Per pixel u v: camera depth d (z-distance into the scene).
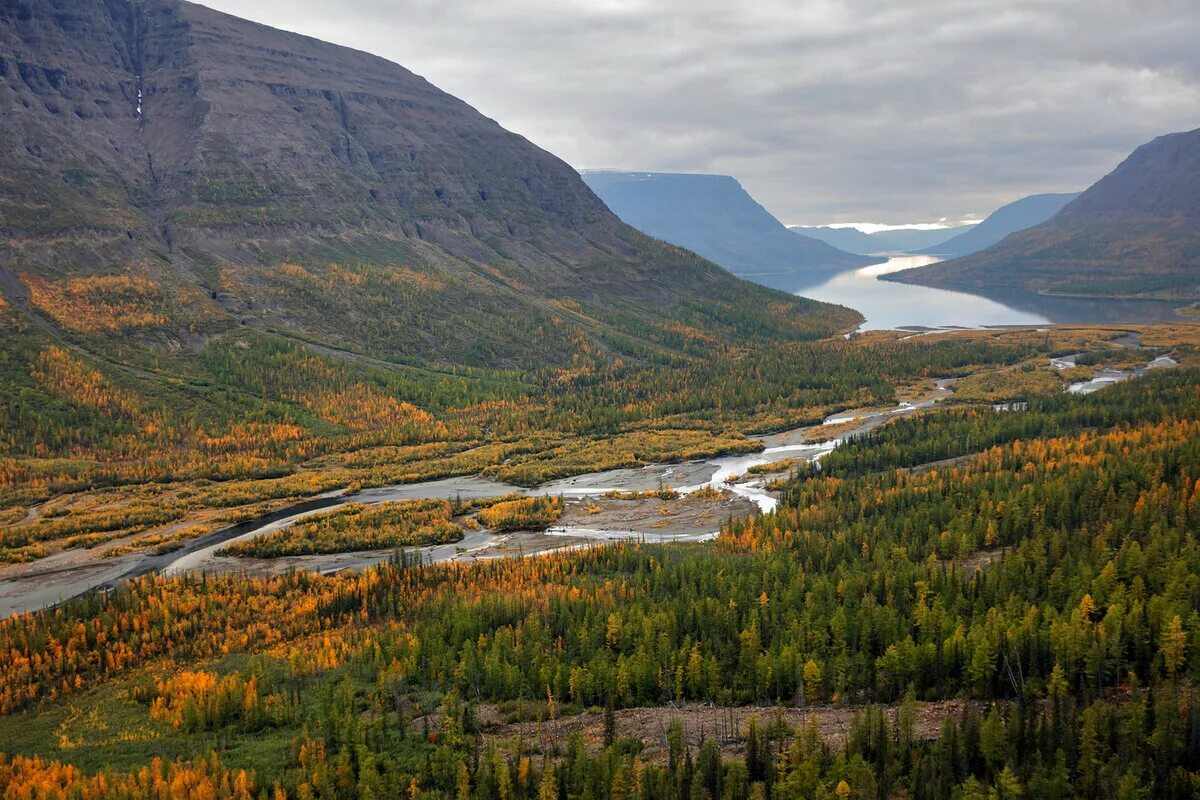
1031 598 139.62
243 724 128.75
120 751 121.81
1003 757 102.44
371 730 120.44
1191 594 128.62
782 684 127.38
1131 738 102.44
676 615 143.38
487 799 106.50
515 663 137.62
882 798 98.88
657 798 102.44
